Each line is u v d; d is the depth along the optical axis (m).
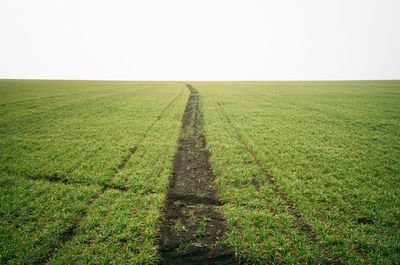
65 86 73.50
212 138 19.31
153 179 11.63
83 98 42.75
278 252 7.03
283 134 20.47
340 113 30.66
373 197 10.01
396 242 7.38
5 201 9.23
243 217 8.70
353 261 6.64
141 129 21.53
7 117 24.47
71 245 7.13
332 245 7.30
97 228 7.89
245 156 15.05
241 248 7.21
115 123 23.61
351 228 8.14
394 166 13.34
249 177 11.98
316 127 23.06
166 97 48.34
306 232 7.94
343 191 10.61
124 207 9.13
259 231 7.88
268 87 87.81
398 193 10.44
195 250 7.20
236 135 20.41
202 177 12.26
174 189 10.92
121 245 7.27
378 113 30.41
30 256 6.64
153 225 8.12
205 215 8.94
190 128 23.14
